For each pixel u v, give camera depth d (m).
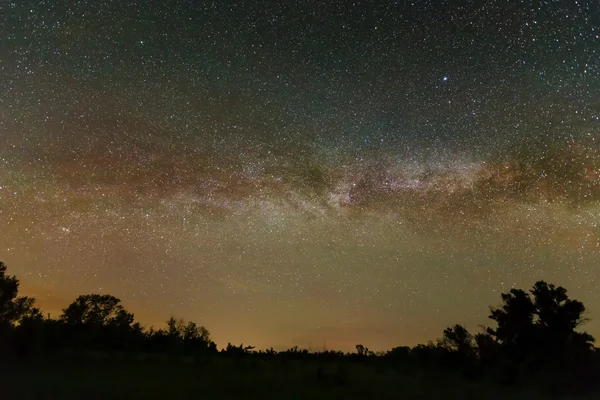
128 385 12.53
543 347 18.72
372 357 27.36
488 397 14.12
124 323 32.81
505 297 20.88
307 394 12.77
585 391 16.19
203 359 21.97
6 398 10.26
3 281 26.00
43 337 20.31
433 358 21.58
